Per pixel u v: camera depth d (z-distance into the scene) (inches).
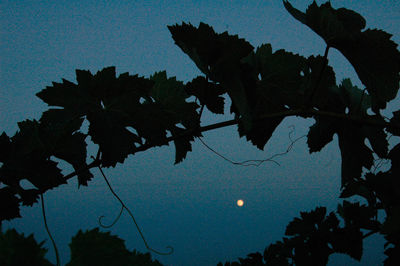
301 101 37.4
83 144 33.4
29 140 32.0
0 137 31.4
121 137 33.3
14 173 31.0
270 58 36.6
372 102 38.3
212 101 37.7
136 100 33.2
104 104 33.2
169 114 36.2
